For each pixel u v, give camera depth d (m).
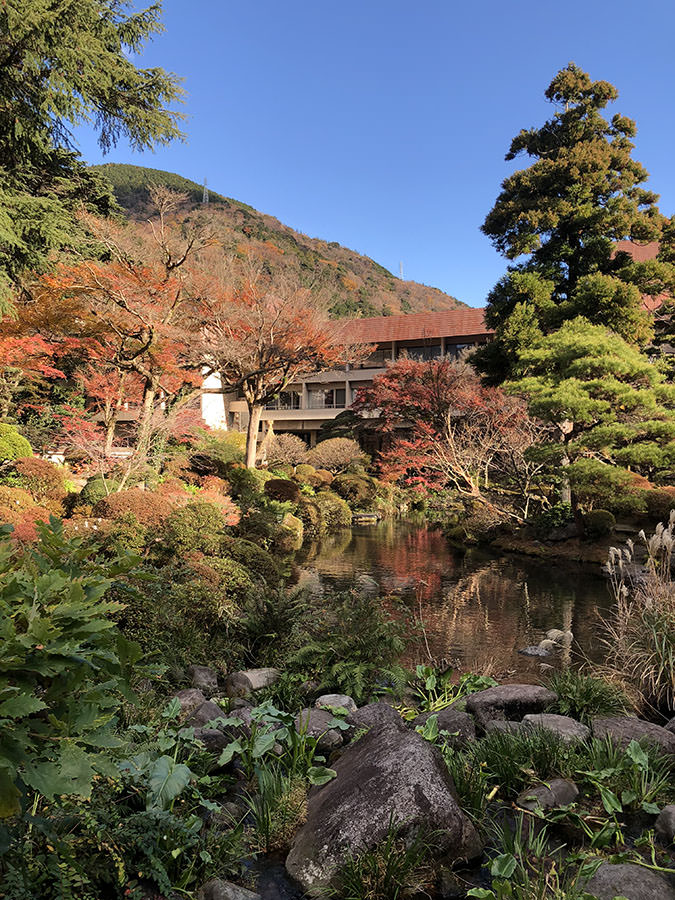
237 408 38.69
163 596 5.91
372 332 36.06
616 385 12.90
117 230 15.31
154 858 2.23
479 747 3.66
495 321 19.84
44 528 1.99
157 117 16.11
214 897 2.26
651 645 5.02
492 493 18.78
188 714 4.16
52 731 1.65
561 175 19.45
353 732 3.98
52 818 2.07
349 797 2.69
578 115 19.92
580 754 3.63
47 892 1.82
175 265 15.45
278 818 2.86
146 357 15.80
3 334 16.08
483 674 6.04
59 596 1.79
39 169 18.17
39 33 12.85
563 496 17.20
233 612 6.36
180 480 16.50
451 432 20.55
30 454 14.16
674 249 19.31
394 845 2.49
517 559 14.00
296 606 6.29
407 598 9.98
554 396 12.97
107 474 13.94
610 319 17.80
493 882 2.27
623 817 3.07
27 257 14.19
